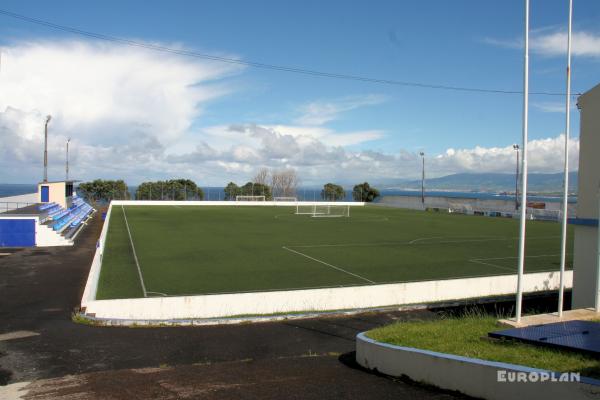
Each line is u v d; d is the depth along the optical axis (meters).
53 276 20.50
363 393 6.75
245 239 34.34
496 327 9.48
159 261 25.23
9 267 22.33
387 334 9.34
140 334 12.11
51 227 30.70
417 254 28.88
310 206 75.00
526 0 9.36
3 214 29.62
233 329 12.79
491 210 62.66
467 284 17.84
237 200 81.44
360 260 26.48
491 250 30.95
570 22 10.36
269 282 20.64
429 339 8.62
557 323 9.24
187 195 82.38
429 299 17.23
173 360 10.02
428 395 6.55
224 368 8.72
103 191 78.38
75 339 11.56
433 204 71.38
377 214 60.78
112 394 7.00
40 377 8.81
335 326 13.33
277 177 100.31
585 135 14.61
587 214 14.61
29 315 14.34
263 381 7.58
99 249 22.61
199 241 32.94
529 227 45.81
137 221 45.81
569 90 10.46
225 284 20.12
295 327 13.12
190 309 14.62
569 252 30.53
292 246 31.27
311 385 7.26
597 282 10.80
